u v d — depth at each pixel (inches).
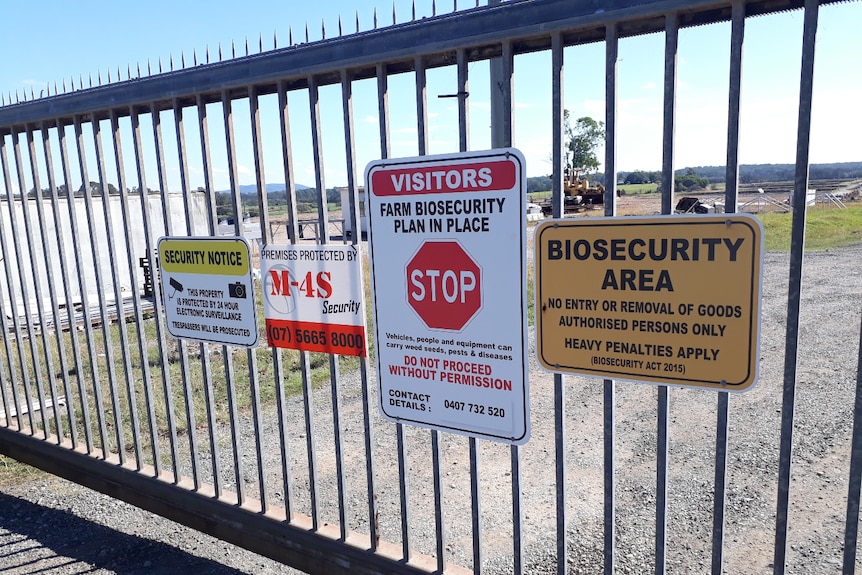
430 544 148.5
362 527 155.8
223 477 188.7
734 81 73.3
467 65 95.1
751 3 72.9
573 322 89.2
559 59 85.8
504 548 145.6
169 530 155.4
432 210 99.4
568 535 149.6
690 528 150.4
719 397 80.0
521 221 91.4
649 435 208.8
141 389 282.8
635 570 134.5
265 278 122.4
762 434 205.5
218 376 299.7
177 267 136.5
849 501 73.9
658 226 80.2
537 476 182.2
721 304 77.5
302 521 129.0
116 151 139.9
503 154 91.4
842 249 702.5
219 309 131.4
